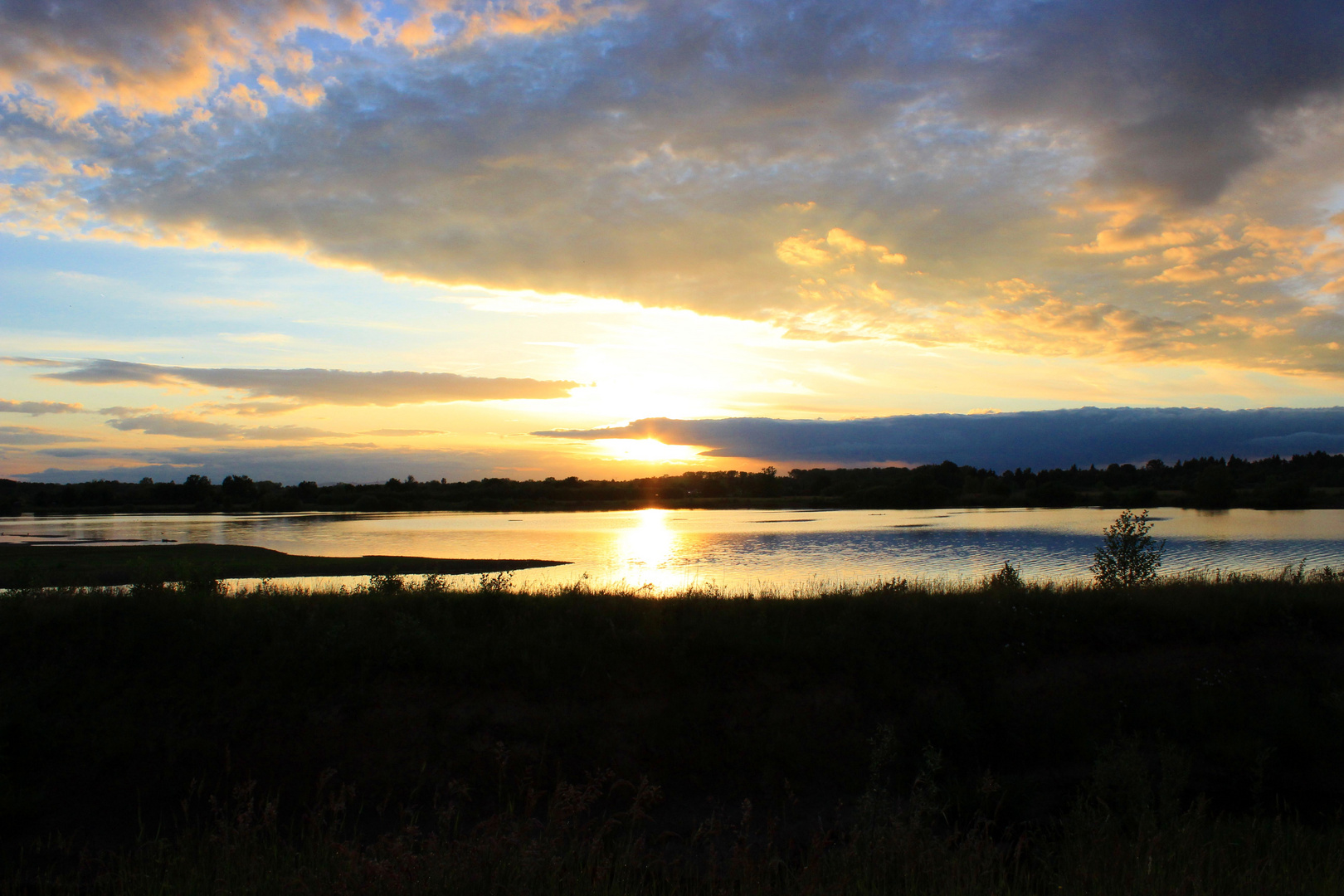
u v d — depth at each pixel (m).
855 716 10.70
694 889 6.50
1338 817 8.67
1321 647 12.43
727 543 53.09
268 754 9.77
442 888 4.96
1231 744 10.11
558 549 50.59
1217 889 5.45
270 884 5.60
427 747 9.91
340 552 49.59
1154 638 12.65
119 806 8.98
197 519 109.75
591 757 9.89
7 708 9.82
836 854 6.43
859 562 38.19
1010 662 11.88
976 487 137.75
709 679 11.18
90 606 11.97
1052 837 8.14
